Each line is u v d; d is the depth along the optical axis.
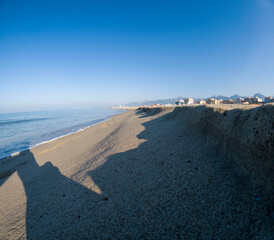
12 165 9.59
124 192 3.83
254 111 3.36
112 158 6.28
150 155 5.61
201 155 4.52
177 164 4.46
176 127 8.14
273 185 2.48
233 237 2.16
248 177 3.01
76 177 5.62
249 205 2.50
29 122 41.97
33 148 13.34
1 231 3.86
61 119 48.09
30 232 3.56
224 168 3.60
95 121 34.84
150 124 12.16
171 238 2.40
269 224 2.10
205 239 2.24
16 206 4.91
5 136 21.33
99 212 3.40
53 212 3.99
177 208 2.91
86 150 9.85
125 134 10.33
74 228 3.18
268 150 2.70
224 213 2.54
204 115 5.95
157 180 3.95
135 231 2.70
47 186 5.77
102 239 2.73
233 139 3.85
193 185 3.39
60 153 10.63
